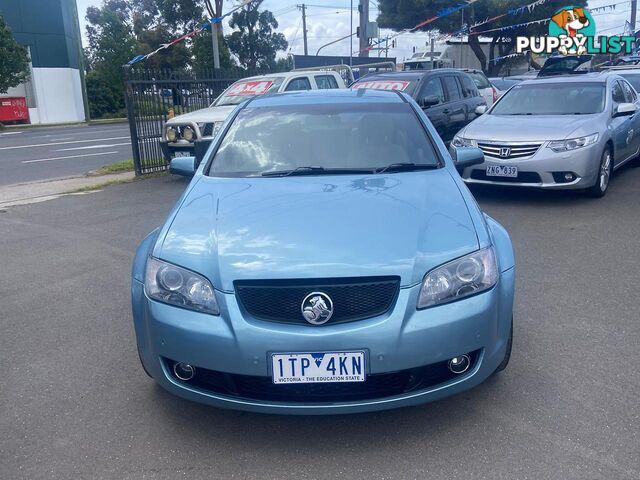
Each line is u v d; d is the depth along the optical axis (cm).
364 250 308
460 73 1253
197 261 315
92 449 316
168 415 346
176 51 4219
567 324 443
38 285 575
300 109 477
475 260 313
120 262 639
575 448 302
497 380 367
